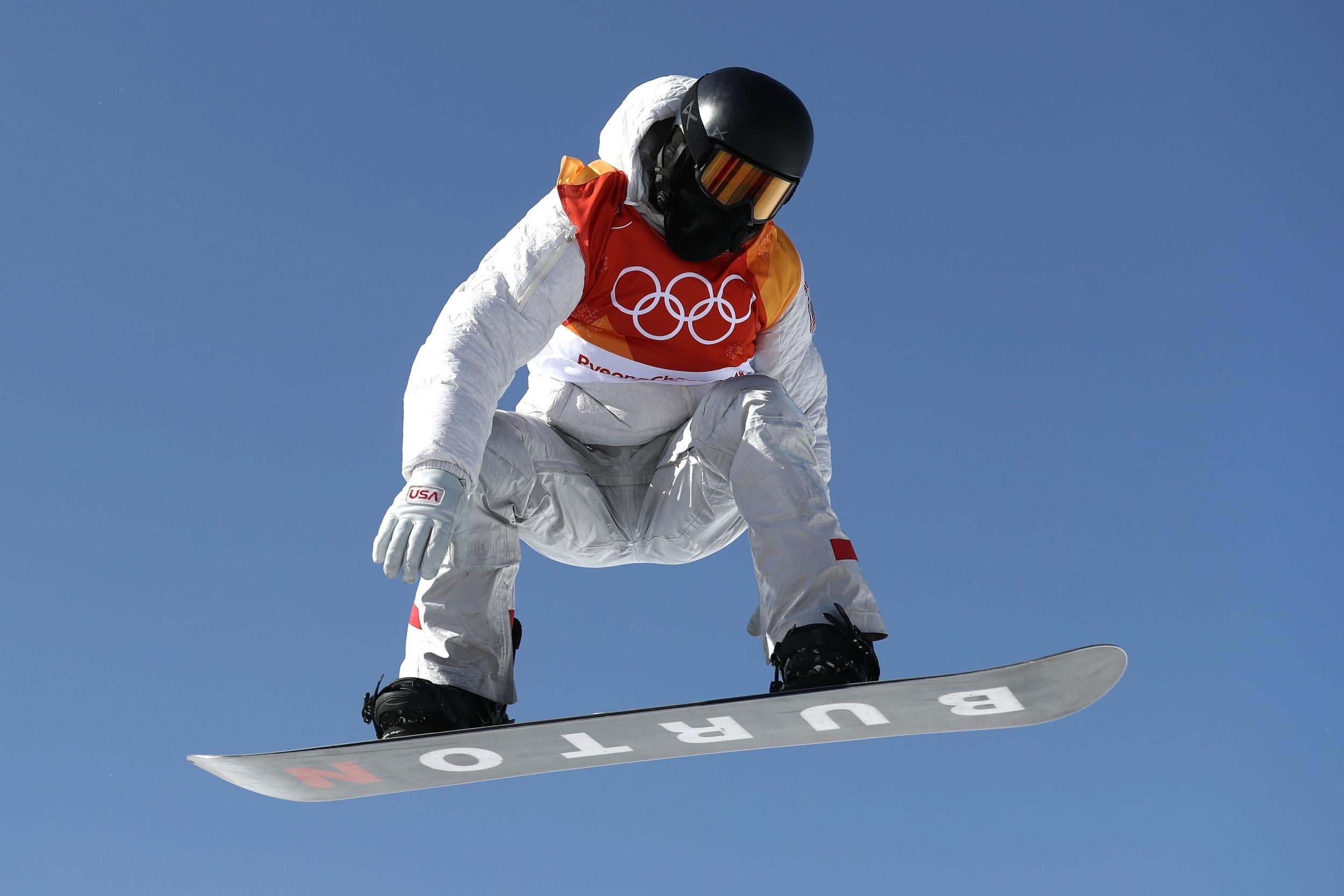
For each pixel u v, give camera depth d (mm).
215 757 4227
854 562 4238
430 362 4141
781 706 3875
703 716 3916
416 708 4172
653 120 4480
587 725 3912
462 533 3922
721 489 4672
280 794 4480
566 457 4711
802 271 4824
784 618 4184
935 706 3908
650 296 4504
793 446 4395
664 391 4711
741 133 4258
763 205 4387
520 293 4301
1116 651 3650
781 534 4262
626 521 4836
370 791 4395
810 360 5070
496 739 3990
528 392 4863
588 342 4586
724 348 4629
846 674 3996
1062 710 3922
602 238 4441
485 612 4398
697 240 4453
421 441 3973
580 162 4543
